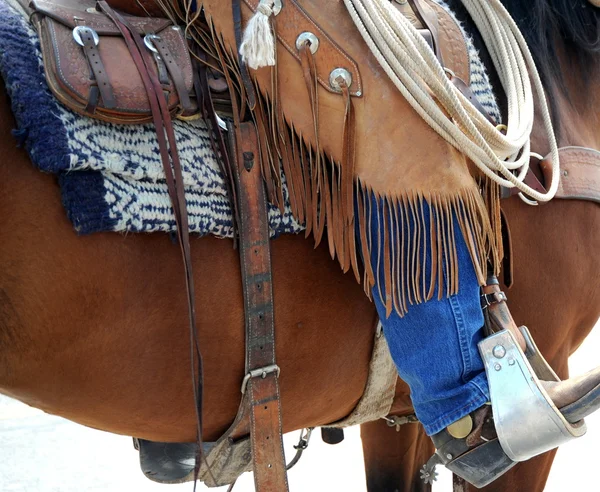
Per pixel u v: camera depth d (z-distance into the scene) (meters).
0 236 1.13
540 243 1.57
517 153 1.49
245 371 1.36
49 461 2.85
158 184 1.22
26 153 1.14
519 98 1.47
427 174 1.28
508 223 1.53
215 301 1.31
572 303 1.63
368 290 1.36
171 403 1.34
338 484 2.75
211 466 1.48
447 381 1.37
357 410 1.59
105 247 1.20
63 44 1.17
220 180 1.28
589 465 2.86
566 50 1.72
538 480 1.68
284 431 1.53
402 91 1.24
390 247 1.34
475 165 1.39
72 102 1.15
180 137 1.26
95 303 1.20
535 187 1.52
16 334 1.17
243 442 1.44
